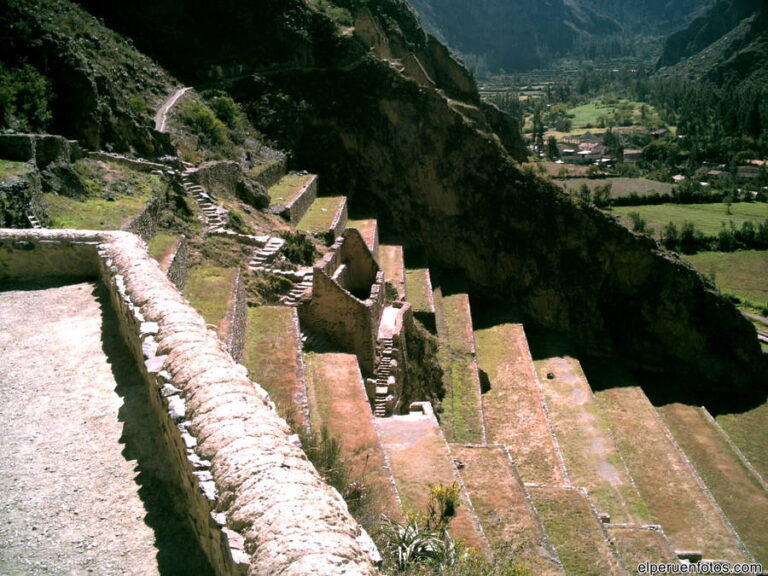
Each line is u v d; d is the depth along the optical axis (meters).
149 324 12.07
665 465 37.00
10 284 17.11
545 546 18.48
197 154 43.97
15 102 32.88
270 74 61.09
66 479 10.08
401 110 59.78
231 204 39.88
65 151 29.38
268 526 7.00
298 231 41.69
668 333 56.88
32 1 47.62
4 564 8.52
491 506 19.98
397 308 35.94
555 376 45.94
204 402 9.38
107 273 16.16
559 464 33.03
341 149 59.06
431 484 19.25
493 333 50.09
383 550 12.97
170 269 23.91
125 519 9.30
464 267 58.91
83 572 8.43
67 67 36.34
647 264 57.28
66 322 15.02
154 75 53.09
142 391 12.27
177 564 8.51
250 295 29.09
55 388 12.46
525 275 58.34
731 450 42.44
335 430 20.95
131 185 31.50
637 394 47.66
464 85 78.19
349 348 29.77
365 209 58.22
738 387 55.69
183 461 9.24
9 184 22.62
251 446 8.30
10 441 10.97
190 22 61.50
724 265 82.25
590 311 57.72
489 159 59.53
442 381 38.19
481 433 34.12
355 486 15.70
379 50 66.56
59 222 24.95
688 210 100.50
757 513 35.44
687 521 31.95
